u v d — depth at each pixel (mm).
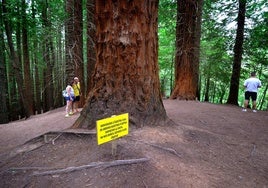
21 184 2410
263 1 10500
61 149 3088
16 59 13258
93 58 9844
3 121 11219
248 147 4113
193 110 7555
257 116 7480
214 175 2727
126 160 2568
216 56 13203
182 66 10445
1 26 11195
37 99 17656
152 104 3896
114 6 3535
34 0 10688
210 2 11961
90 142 3137
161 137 3414
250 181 2781
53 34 9648
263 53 12719
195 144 3594
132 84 3688
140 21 3633
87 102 3859
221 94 19609
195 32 10328
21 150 3260
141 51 3699
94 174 2400
